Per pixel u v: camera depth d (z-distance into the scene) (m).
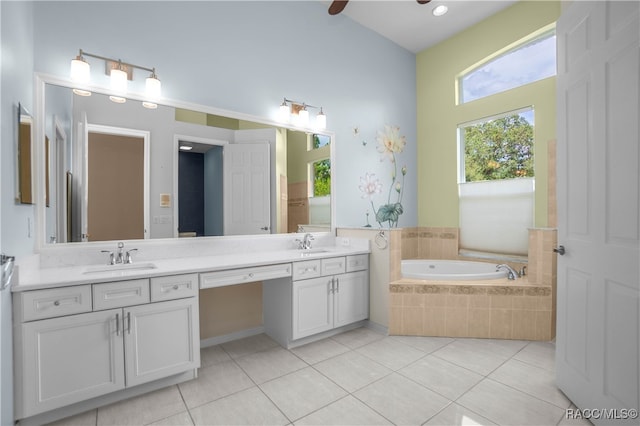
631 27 1.31
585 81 1.63
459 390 1.89
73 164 2.05
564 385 1.82
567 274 1.79
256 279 2.27
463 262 3.63
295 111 3.08
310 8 3.24
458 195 3.89
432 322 2.78
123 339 1.74
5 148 1.41
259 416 1.66
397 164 4.05
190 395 1.86
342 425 1.59
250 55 2.82
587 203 1.61
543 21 3.14
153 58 2.35
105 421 1.62
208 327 2.63
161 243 2.37
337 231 3.38
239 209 2.75
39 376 1.52
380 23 3.69
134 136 2.28
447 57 3.99
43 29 1.96
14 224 1.53
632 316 1.31
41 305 1.53
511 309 2.67
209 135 2.60
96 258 2.12
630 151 1.32
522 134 3.40
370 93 3.77
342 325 2.79
